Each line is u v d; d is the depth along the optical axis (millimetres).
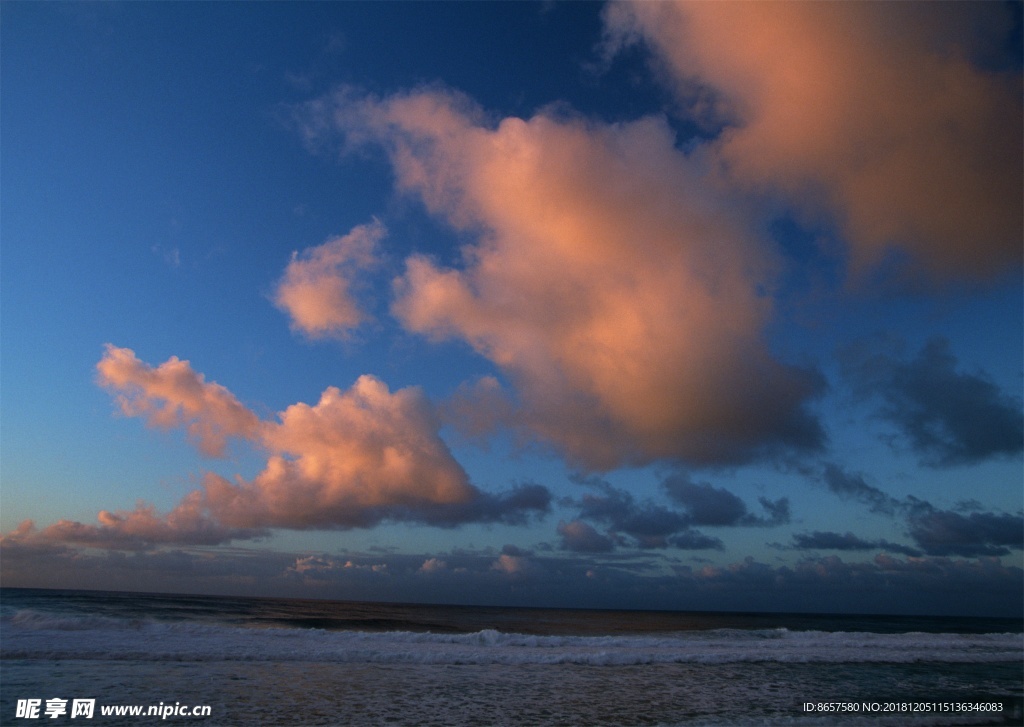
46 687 14656
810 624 64000
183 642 21781
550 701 15750
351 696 15305
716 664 22953
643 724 14023
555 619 54531
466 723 13383
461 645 25562
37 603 45406
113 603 48188
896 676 22000
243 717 13109
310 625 37156
